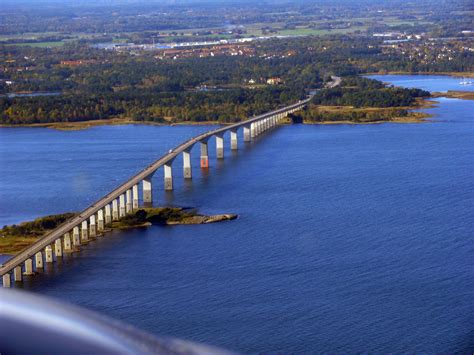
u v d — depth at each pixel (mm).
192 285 99812
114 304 95062
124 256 114750
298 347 80250
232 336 83500
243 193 155250
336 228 125375
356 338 82062
